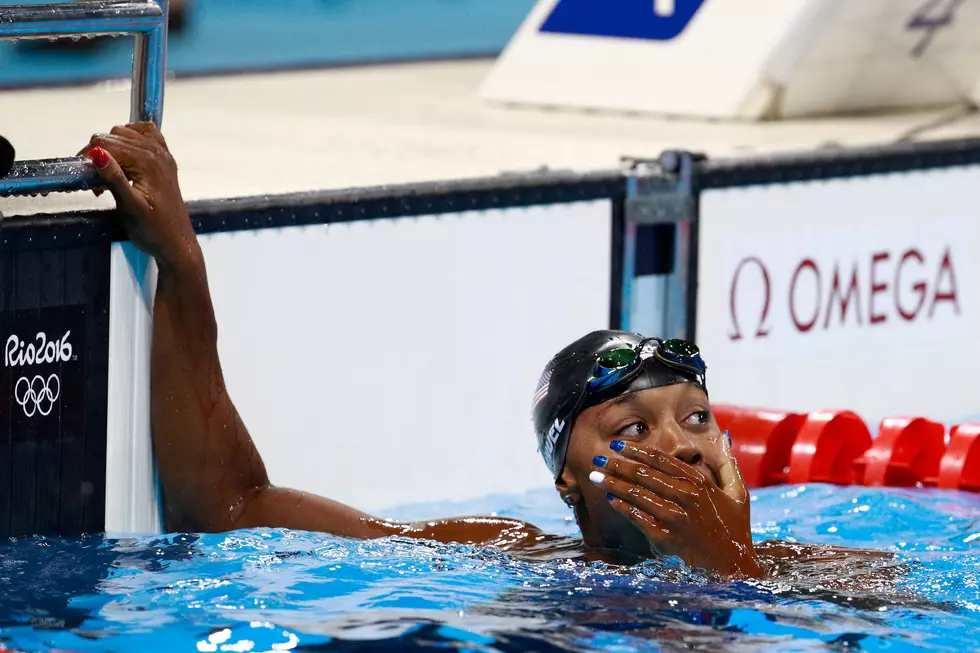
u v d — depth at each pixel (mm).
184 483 9695
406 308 11844
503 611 7770
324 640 7332
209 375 9688
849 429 12414
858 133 16250
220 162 13102
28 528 9477
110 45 30703
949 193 15258
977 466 11797
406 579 8352
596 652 7188
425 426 12086
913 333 15203
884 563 8828
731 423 12609
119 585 8305
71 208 9602
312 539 9258
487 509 11867
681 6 17953
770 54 17094
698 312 13648
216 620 7676
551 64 18609
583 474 8602
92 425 9711
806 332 14422
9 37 8852
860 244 14664
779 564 8727
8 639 7398
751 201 13836
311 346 11320
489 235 12273
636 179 13109
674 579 8297
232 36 34562
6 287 9195
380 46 33188
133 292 9797
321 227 11250
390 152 14133
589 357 8656
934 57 18062
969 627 7691
